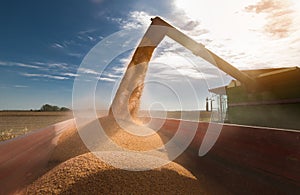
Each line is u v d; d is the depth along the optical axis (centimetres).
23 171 211
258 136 216
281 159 186
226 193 213
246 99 659
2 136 609
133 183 190
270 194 182
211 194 208
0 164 179
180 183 212
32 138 270
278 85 565
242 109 671
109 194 171
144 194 179
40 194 171
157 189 190
